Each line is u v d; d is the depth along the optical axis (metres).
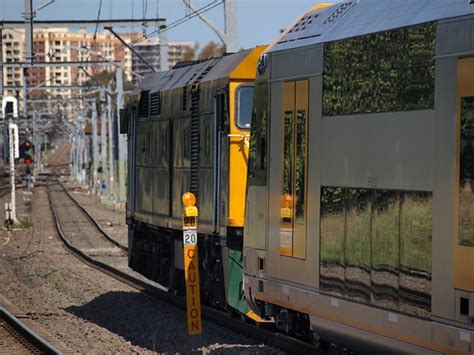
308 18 21.27
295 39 20.77
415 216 16.03
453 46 15.16
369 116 17.52
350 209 18.11
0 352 24.34
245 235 22.88
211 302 29.33
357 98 17.94
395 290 16.59
